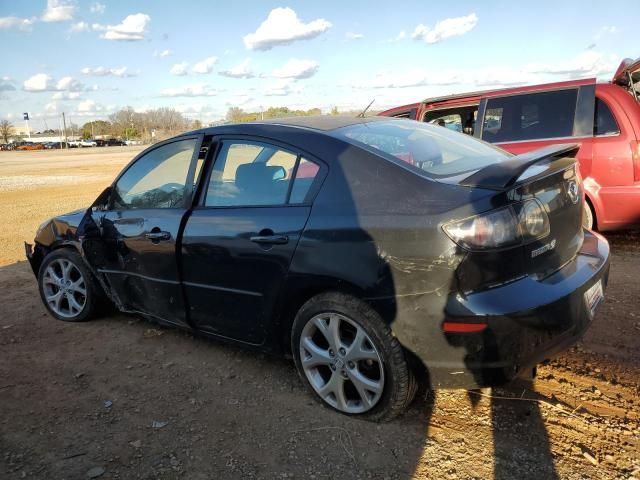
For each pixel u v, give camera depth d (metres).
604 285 3.12
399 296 2.64
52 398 3.41
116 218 4.11
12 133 138.00
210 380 3.55
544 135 6.12
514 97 6.42
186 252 3.54
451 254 2.50
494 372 2.56
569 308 2.64
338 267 2.80
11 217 11.83
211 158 3.61
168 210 3.76
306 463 2.66
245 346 3.49
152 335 4.34
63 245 4.66
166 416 3.14
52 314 4.84
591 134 5.80
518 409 2.99
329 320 2.95
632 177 5.55
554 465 2.55
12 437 3.00
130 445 2.88
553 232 2.80
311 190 3.02
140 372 3.71
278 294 3.11
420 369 2.70
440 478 2.50
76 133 150.50
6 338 4.42
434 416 2.97
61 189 18.05
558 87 6.09
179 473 2.64
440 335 2.57
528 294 2.53
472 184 2.60
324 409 3.12
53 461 2.77
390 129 3.50
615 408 2.96
